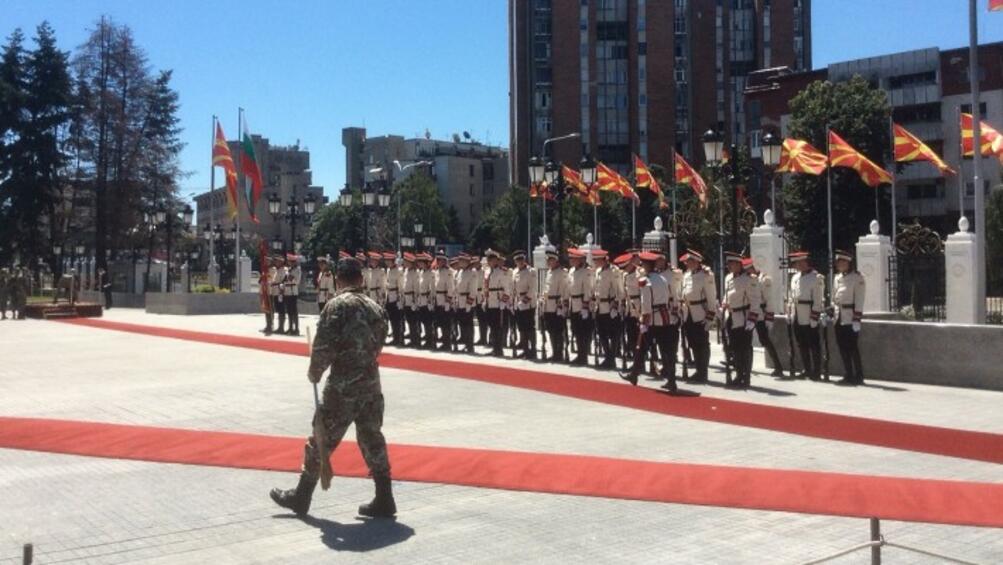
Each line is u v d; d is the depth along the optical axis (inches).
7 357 798.5
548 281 725.3
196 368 697.0
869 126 2038.6
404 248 2694.4
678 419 453.1
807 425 434.0
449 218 3922.2
